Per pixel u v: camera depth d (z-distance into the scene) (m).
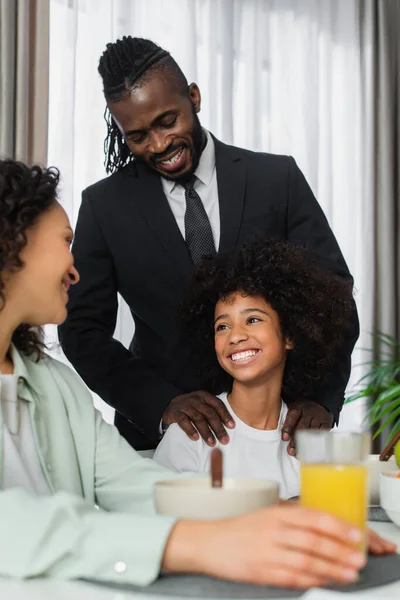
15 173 1.03
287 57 3.57
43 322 1.09
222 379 1.84
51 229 1.05
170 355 1.98
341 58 3.78
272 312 1.70
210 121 3.35
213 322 1.82
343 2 3.78
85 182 3.03
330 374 1.88
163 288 1.96
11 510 0.79
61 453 1.11
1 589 0.73
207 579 0.75
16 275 1.04
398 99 3.90
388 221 3.81
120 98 1.82
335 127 3.78
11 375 1.07
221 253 1.85
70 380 1.20
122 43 1.84
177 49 3.27
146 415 1.85
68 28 2.98
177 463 1.64
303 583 0.70
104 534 0.76
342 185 3.76
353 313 1.94
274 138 3.54
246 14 3.49
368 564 0.82
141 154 1.89
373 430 3.71
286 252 1.74
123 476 1.13
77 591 0.72
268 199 1.99
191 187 1.97
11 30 2.78
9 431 1.06
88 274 2.00
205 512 0.81
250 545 0.71
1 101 2.76
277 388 1.70
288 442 1.68
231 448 1.64
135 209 1.98
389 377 3.66
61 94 2.96
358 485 0.77
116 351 1.98
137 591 0.72
